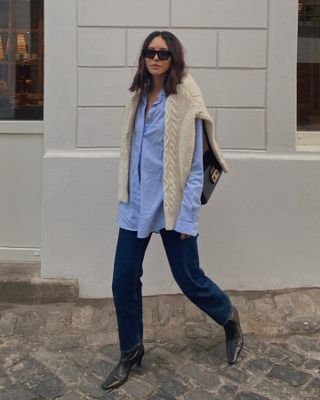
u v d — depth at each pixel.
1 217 4.10
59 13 3.71
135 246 2.85
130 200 2.86
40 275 3.92
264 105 3.81
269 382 2.96
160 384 2.94
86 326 3.56
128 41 3.73
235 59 3.76
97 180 3.81
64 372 3.06
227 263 3.90
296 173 3.84
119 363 2.98
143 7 3.71
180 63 2.73
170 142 2.72
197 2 3.71
